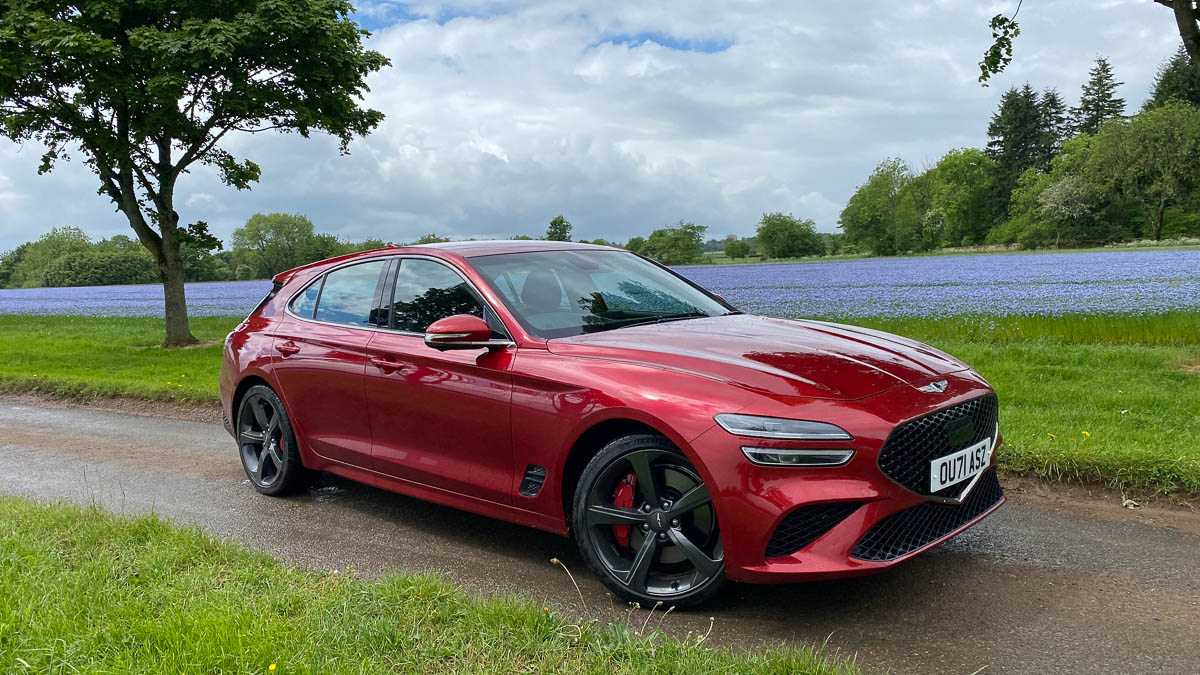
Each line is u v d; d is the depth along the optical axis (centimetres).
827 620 320
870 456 302
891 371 342
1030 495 475
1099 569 363
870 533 306
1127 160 8181
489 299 410
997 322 1229
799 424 304
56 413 915
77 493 561
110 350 1553
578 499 352
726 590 354
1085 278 2584
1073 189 8438
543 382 364
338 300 504
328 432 489
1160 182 8025
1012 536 411
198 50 1373
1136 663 277
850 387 321
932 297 2050
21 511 448
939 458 322
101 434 777
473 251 452
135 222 1614
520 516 384
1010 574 361
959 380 355
